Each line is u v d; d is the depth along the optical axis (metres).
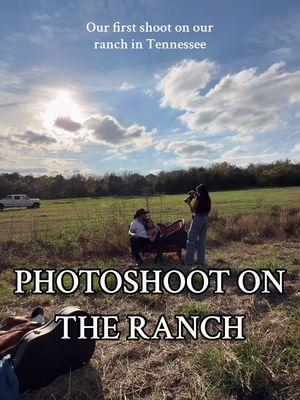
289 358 4.61
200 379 4.31
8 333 4.53
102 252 11.06
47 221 22.42
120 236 11.20
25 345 4.18
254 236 13.43
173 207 27.08
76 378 4.52
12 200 43.47
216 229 13.73
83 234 12.30
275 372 4.38
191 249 9.35
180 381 4.41
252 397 4.09
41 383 4.30
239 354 4.58
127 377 4.53
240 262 9.82
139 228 9.74
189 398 4.11
